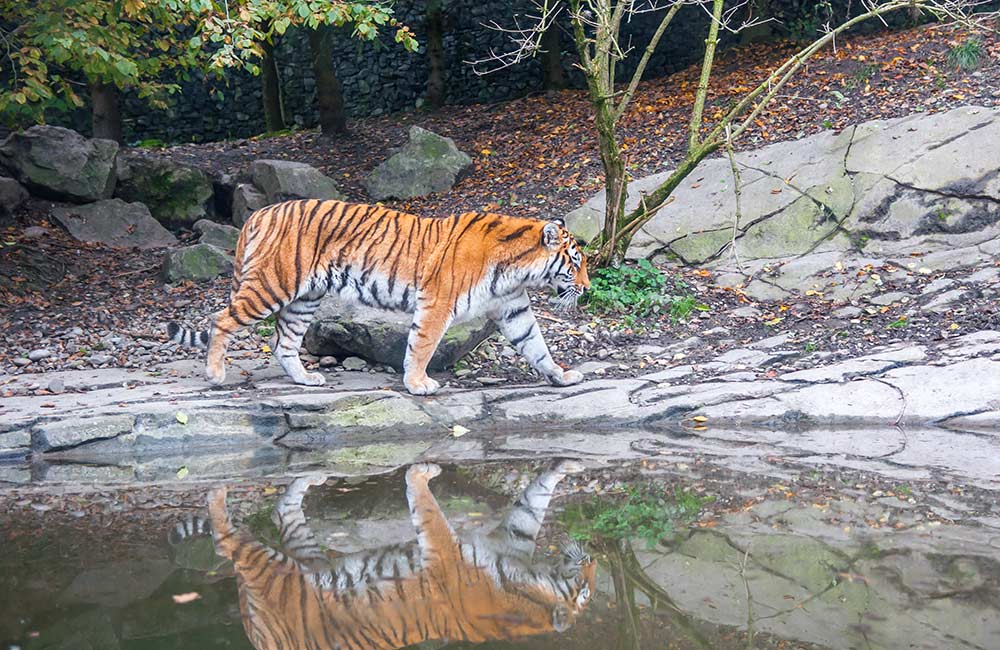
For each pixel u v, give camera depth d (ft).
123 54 33.88
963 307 27.37
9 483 18.12
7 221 36.47
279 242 22.67
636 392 23.93
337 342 25.67
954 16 29.35
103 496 17.01
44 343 27.84
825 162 34.78
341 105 49.98
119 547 13.93
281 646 10.34
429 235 23.00
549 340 27.76
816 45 28.68
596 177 39.09
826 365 24.90
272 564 13.19
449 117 52.70
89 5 31.19
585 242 34.47
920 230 31.63
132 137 56.80
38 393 23.12
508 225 22.99
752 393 23.36
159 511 15.90
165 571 12.85
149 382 24.04
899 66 40.55
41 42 31.65
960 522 14.53
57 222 37.09
